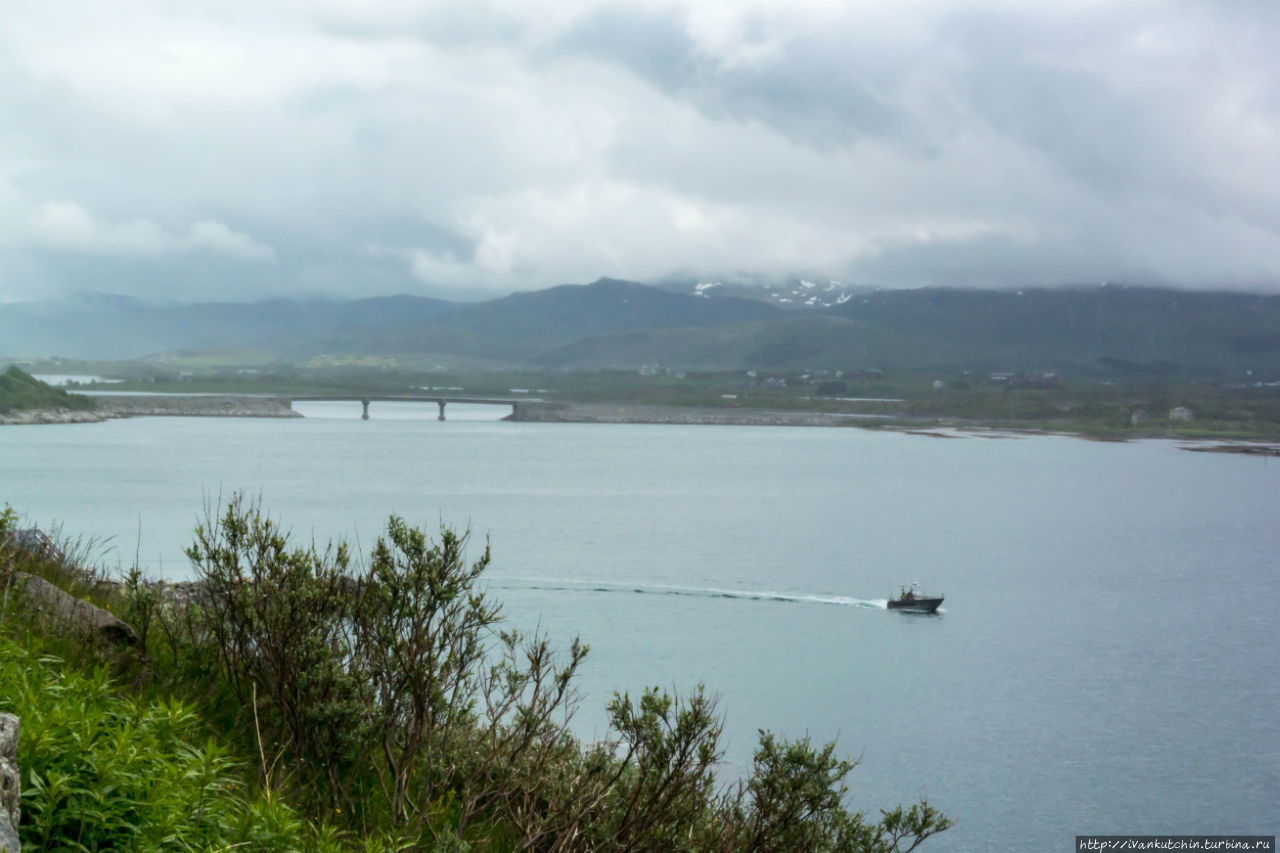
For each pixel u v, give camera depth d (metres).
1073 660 70.69
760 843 8.19
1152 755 50.62
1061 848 38.56
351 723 7.68
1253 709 59.16
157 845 5.05
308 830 6.55
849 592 94.75
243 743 7.68
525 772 7.52
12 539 11.06
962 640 76.00
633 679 57.72
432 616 7.82
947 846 38.78
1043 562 118.56
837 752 48.25
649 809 7.29
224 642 8.36
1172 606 92.94
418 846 7.09
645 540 122.50
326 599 8.21
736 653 68.62
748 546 122.00
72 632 8.55
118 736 5.55
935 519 156.88
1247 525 157.75
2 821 4.06
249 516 8.62
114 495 136.75
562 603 82.94
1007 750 50.59
